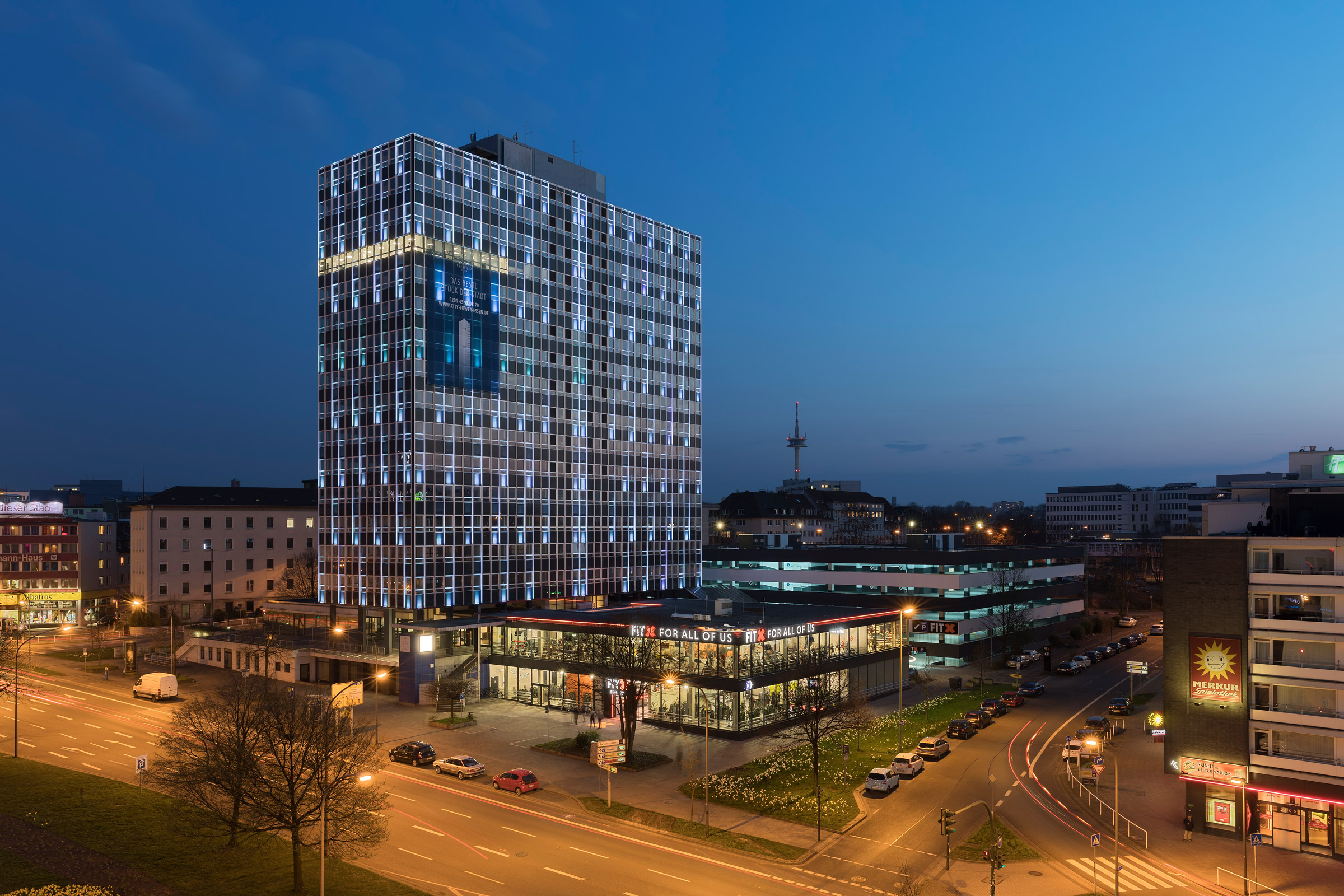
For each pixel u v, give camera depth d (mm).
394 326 101812
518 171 115438
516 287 113938
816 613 94875
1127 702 85188
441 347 103125
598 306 127438
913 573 121000
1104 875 46125
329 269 109188
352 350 106188
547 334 118312
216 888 42438
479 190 109625
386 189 103875
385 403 102188
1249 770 50688
